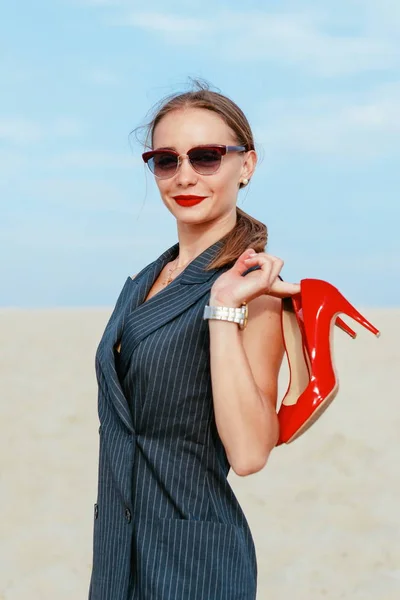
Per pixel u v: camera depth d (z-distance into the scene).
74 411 15.16
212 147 3.14
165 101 3.28
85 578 7.15
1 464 11.09
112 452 3.08
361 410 15.58
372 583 7.03
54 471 10.75
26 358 25.52
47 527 8.46
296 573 7.27
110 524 3.09
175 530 2.97
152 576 2.96
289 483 10.21
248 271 3.04
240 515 3.13
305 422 2.94
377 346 29.84
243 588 3.01
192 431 3.01
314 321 3.00
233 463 2.89
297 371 3.09
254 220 3.30
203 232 3.26
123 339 3.11
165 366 2.99
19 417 14.55
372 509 9.09
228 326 2.90
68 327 43.62
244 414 2.88
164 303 3.10
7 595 6.77
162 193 3.24
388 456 11.69
